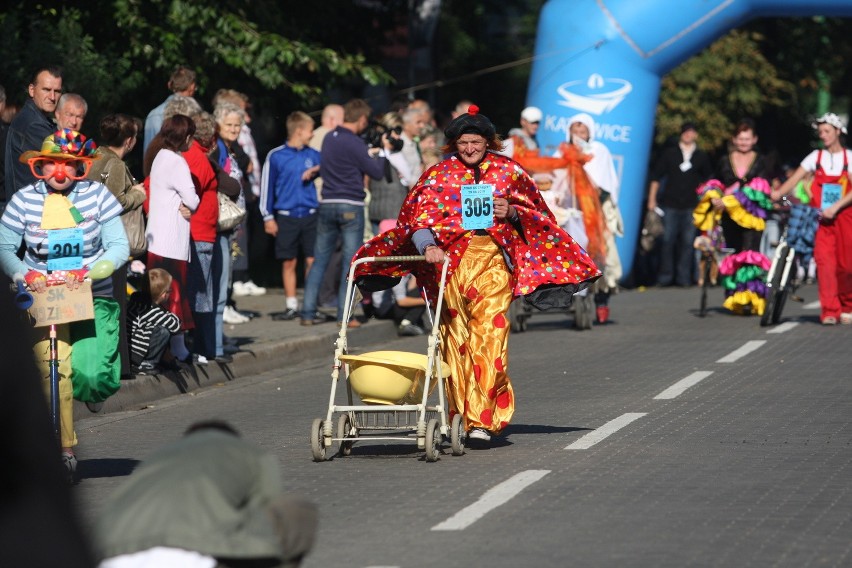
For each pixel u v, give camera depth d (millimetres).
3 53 50062
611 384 37750
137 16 58781
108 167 33656
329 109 54594
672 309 60312
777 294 51844
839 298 52000
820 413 32000
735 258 55312
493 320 27469
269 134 71938
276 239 51500
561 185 51312
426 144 54594
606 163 61750
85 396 25141
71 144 25234
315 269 48938
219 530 11688
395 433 30031
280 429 31828
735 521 21188
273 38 62062
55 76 32094
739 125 54344
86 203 25344
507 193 27609
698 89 97750
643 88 72125
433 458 26703
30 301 21719
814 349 44344
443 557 19297
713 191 54594
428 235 27266
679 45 71750
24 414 7465
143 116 61906
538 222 27859
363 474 25828
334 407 27094
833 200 51031
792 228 52531
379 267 28234
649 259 74625
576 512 22031
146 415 34188
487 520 21594
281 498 12320
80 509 7848
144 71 59844
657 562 18766
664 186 73375
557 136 72375
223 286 40156
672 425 30719
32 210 25094
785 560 18797
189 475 11867
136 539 11594
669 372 39844
